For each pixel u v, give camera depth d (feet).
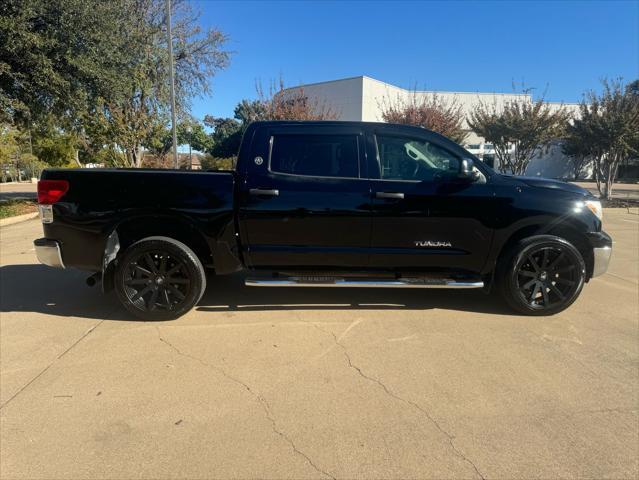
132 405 9.57
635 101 53.21
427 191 14.06
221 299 16.61
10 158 112.47
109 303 16.19
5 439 8.42
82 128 57.16
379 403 9.70
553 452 8.13
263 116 64.44
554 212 14.24
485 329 13.85
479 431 8.73
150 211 13.98
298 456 7.99
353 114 117.80
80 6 35.37
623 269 21.59
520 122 57.82
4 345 12.55
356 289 18.01
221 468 7.68
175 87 64.85
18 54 34.73
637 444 8.38
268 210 14.03
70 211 13.98
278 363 11.52
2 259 22.99
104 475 7.50
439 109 67.21
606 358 11.90
